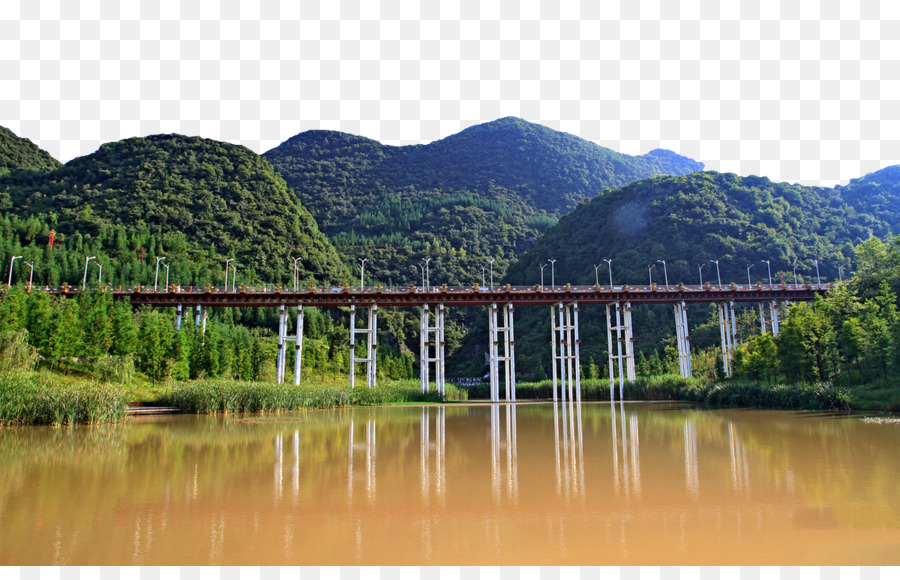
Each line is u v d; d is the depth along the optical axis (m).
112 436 42.44
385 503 21.42
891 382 61.91
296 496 22.70
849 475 25.53
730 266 156.38
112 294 96.44
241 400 66.00
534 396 120.75
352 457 32.81
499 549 16.06
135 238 171.00
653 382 99.75
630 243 177.88
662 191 191.38
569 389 100.31
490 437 42.62
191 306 101.50
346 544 16.59
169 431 46.12
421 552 15.88
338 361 130.62
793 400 65.75
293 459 32.09
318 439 41.41
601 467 28.70
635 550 15.85
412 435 44.16
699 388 88.88
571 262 193.12
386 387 94.25
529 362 159.00
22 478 26.45
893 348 60.91
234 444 38.28
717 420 53.22
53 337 71.06
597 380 109.25
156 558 15.47
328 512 20.16
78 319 77.88
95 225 179.00
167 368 82.56
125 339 80.44
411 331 199.38
